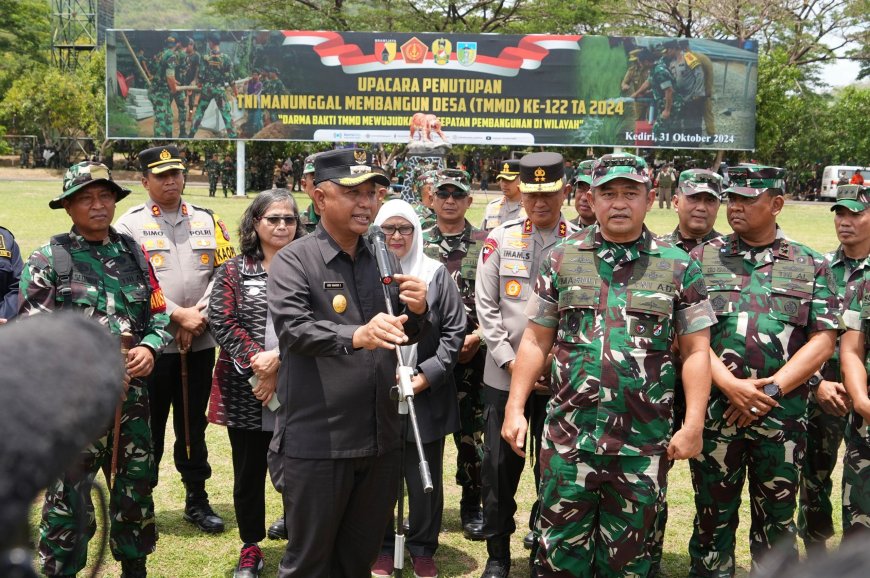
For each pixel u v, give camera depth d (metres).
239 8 39.62
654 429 3.41
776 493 4.04
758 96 34.66
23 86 44.50
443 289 4.45
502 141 28.09
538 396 4.41
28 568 0.86
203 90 28.36
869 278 4.15
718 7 37.25
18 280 4.80
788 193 46.19
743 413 3.95
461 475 5.15
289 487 3.35
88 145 45.19
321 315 3.34
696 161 36.69
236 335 4.37
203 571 4.48
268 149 35.56
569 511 3.48
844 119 46.94
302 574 3.41
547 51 27.73
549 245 4.48
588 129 28.05
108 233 3.96
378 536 3.49
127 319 3.90
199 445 5.07
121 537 3.95
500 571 4.41
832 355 4.35
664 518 4.18
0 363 0.83
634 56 27.78
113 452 3.86
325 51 27.98
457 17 40.25
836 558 0.69
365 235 3.49
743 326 4.05
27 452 0.81
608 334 3.41
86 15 61.66
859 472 4.06
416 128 16.84
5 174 40.66
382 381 3.34
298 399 3.32
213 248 5.27
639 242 3.46
